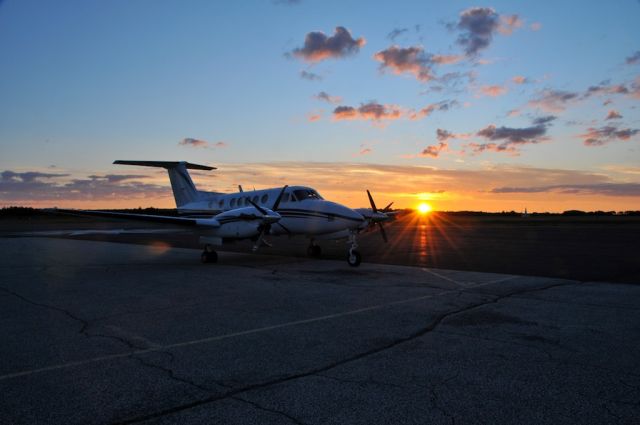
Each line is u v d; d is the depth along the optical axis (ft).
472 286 31.73
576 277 36.27
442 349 16.89
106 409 11.69
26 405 11.94
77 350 16.87
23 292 29.94
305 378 13.92
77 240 89.76
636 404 11.94
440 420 11.04
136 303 26.04
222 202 57.72
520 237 94.63
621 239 86.53
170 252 61.82
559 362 15.37
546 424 10.83
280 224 48.88
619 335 18.81
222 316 22.58
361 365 15.12
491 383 13.46
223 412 11.51
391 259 50.67
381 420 11.05
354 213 44.14
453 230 135.13
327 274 38.37
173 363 15.35
